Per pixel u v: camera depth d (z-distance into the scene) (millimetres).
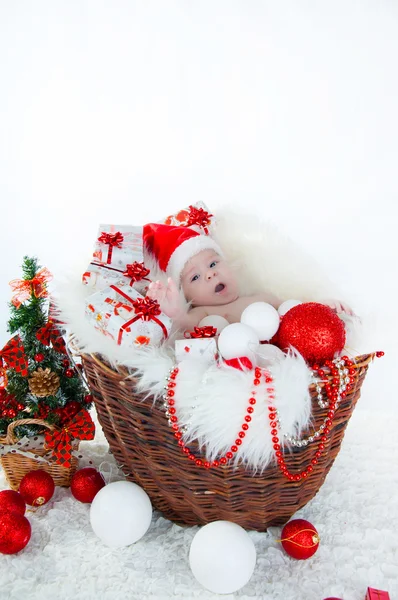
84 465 1798
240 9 2832
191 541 1527
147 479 1557
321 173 2949
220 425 1307
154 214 2871
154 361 1355
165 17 2832
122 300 1506
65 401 1717
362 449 1892
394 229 2820
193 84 2906
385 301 2445
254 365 1402
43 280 1666
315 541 1423
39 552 1499
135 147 2951
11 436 1634
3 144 2922
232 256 1951
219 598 1367
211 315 1707
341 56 2875
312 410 1375
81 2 2803
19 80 2871
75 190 2957
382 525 1570
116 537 1464
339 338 1421
